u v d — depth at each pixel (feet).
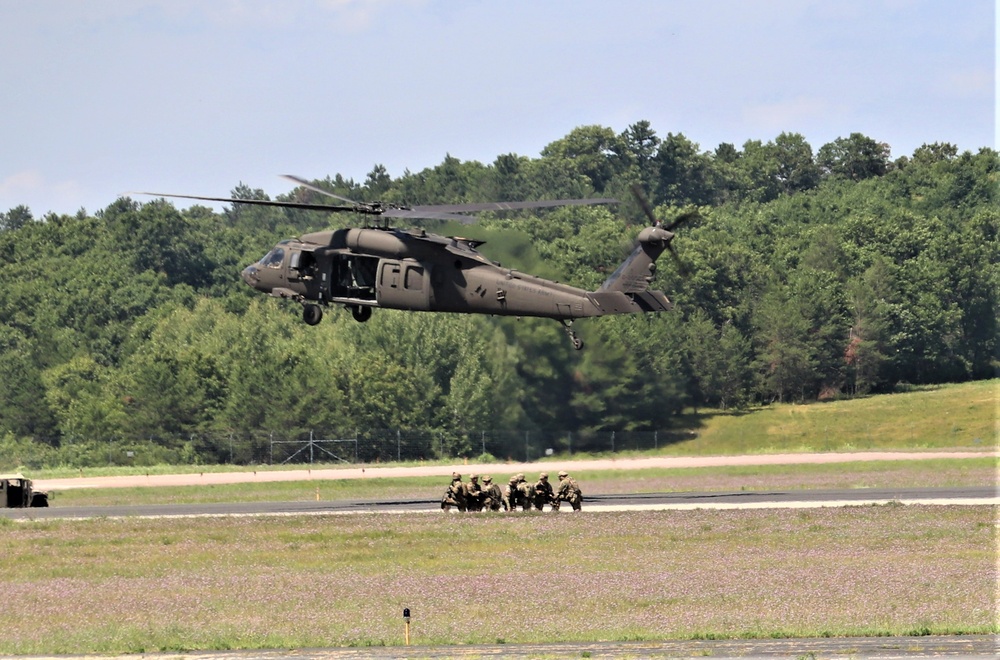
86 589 332.19
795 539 386.52
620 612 285.64
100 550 396.16
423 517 448.24
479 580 329.52
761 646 245.86
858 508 448.65
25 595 325.42
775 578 324.39
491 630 266.98
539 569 345.72
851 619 272.31
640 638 256.52
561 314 456.45
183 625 281.54
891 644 245.24
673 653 239.50
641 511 453.17
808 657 230.27
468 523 428.15
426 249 466.29
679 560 354.95
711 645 247.70
